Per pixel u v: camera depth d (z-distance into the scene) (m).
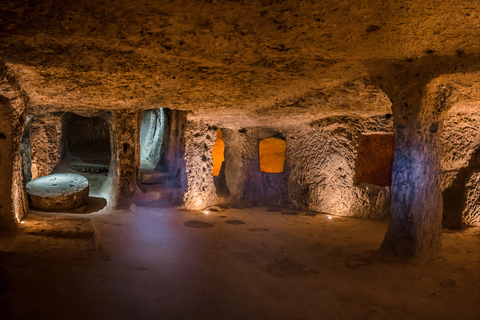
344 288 3.26
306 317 2.73
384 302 2.98
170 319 2.63
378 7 2.39
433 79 3.62
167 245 4.54
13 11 2.46
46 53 3.32
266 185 8.46
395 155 4.03
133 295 2.97
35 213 5.68
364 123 6.71
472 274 3.52
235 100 5.48
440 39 2.93
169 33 2.87
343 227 6.10
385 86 3.99
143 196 6.86
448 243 4.58
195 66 3.77
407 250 3.90
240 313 2.77
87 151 9.23
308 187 7.72
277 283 3.38
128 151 6.65
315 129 7.52
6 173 4.37
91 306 2.72
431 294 3.12
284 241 5.06
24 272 2.98
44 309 2.57
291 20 2.62
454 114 5.60
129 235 4.82
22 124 4.82
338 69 3.86
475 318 2.70
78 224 5.02
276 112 6.29
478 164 5.64
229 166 8.52
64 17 2.57
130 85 4.52
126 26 2.73
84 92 4.80
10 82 3.92
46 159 8.03
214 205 7.76
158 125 9.29
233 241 4.96
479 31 2.73
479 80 3.67
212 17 2.58
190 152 7.22
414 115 3.82
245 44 3.11
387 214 6.68
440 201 4.07
